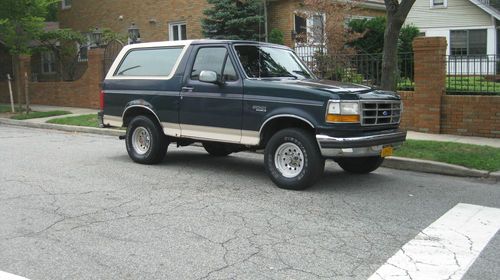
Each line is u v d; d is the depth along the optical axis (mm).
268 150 7711
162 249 5156
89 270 4656
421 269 4684
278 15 20188
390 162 9367
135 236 5527
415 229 5809
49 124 15922
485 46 24562
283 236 5555
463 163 8930
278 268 4699
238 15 19234
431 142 10586
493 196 7340
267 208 6613
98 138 13438
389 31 9961
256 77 8031
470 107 11711
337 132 7086
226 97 8047
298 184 7441
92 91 19719
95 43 23875
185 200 6984
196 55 8602
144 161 9414
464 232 5711
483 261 4879
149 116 9344
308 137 7328
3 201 6898
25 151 11047
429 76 12031
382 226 5906
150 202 6875
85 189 7562
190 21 22406
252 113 7762
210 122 8297
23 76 22656
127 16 24938
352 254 5039
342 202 6934
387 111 7688
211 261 4855
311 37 17484
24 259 4910
